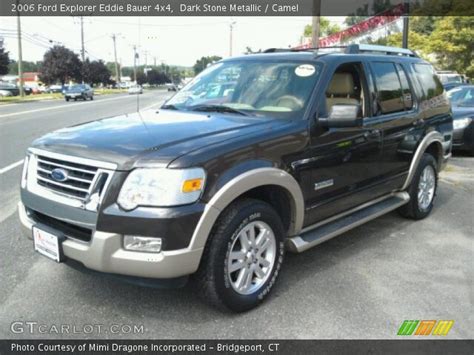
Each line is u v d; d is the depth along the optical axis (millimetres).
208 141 3232
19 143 11398
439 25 33375
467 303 3662
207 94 4527
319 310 3504
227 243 3207
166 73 107062
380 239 5070
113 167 2971
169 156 2990
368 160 4539
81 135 3459
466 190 7336
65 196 3176
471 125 10031
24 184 3516
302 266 4301
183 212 2932
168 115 4094
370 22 17438
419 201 5648
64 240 3150
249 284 3455
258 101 4141
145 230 2906
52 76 69938
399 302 3652
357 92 4570
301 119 3828
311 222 4051
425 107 5586
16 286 3762
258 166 3342
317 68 4191
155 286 3049
